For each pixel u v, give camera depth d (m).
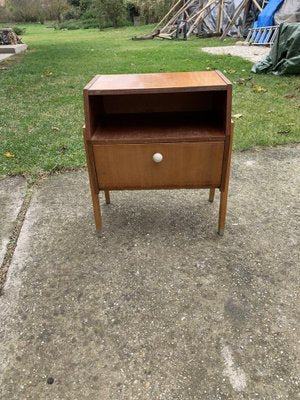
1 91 5.86
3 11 33.94
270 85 5.56
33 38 17.77
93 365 1.50
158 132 2.00
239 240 2.21
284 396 1.36
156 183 2.07
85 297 1.83
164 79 2.01
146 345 1.57
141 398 1.37
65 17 33.25
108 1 21.89
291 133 3.70
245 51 9.40
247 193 2.72
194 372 1.45
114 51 10.42
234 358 1.50
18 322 1.71
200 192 2.76
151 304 1.77
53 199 2.71
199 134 1.94
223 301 1.78
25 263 2.08
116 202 2.67
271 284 1.87
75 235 2.30
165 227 2.36
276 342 1.56
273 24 10.41
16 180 3.01
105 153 1.97
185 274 1.95
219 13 13.56
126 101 2.32
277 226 2.33
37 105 5.00
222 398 1.36
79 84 6.19
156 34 14.41
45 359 1.53
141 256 2.10
